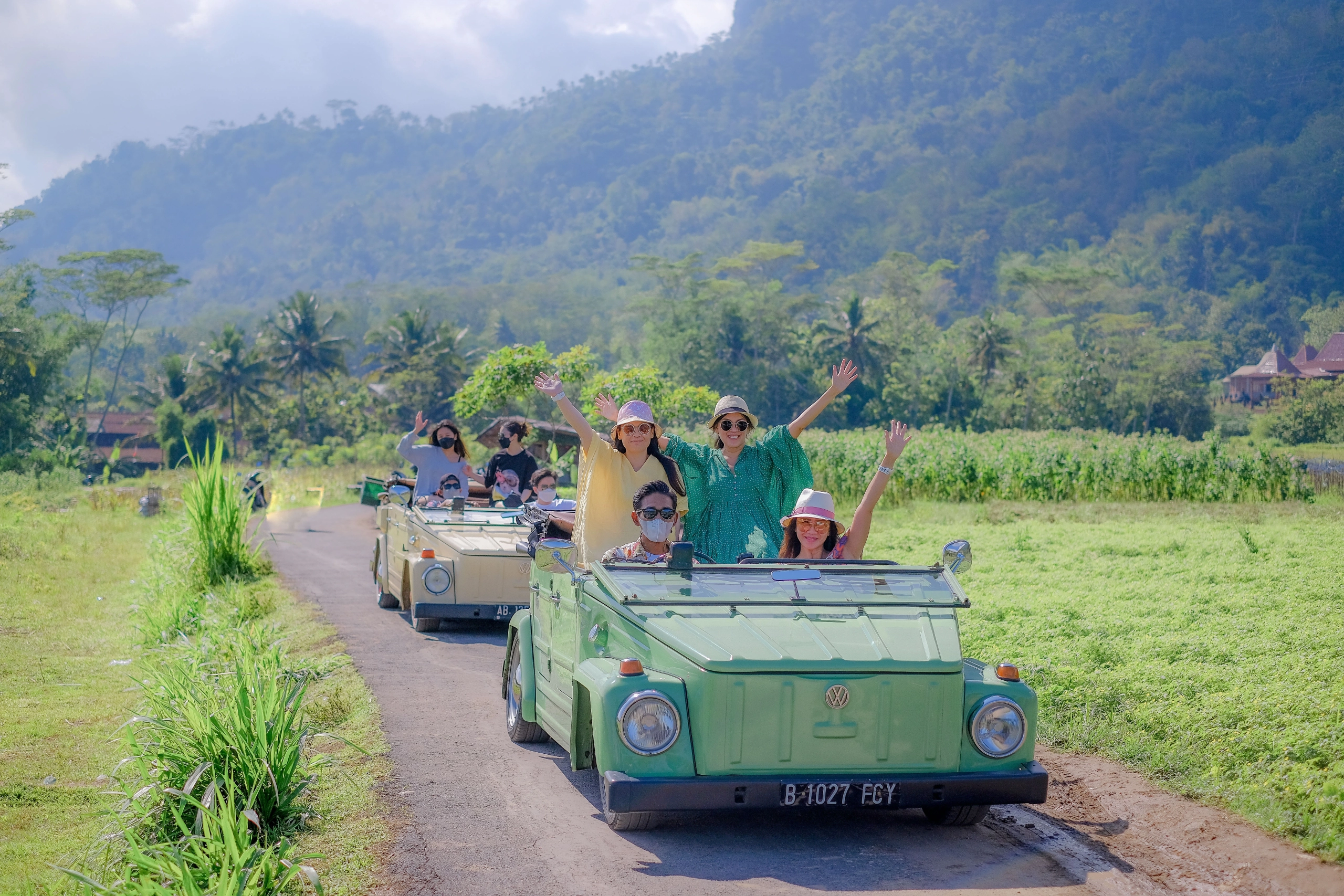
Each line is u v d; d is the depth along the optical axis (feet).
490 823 18.58
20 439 199.21
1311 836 16.57
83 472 201.46
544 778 21.08
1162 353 314.55
